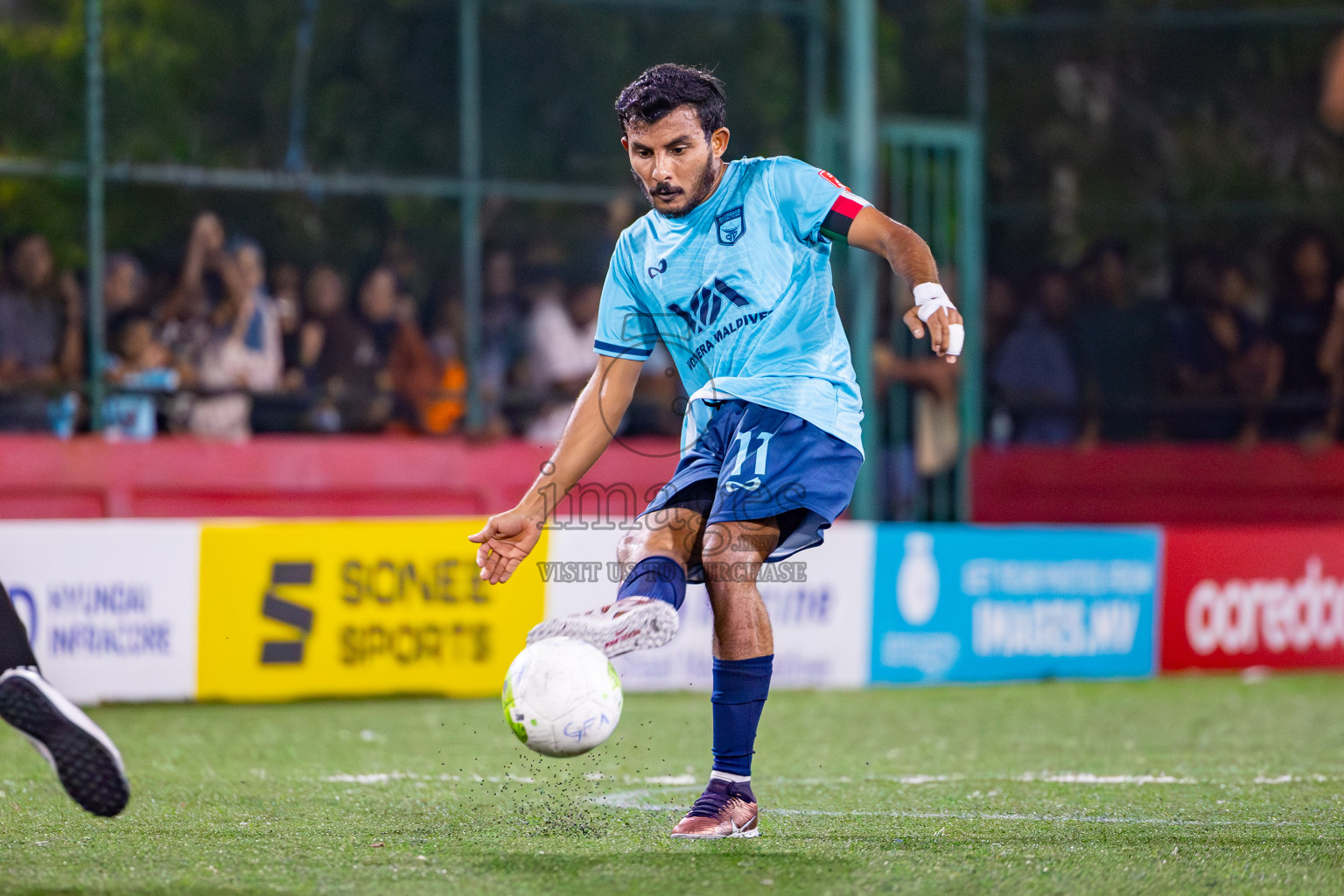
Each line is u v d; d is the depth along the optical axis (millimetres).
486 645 27516
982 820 14773
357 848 12938
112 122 32312
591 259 35625
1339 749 21750
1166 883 11562
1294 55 36188
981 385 36531
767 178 13297
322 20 33406
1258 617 32406
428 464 33312
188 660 26031
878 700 27500
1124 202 36656
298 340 33094
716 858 12383
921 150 36781
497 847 12969
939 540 30188
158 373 32062
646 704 26859
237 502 32031
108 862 12266
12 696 10891
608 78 35281
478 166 34312
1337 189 36281
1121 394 36469
